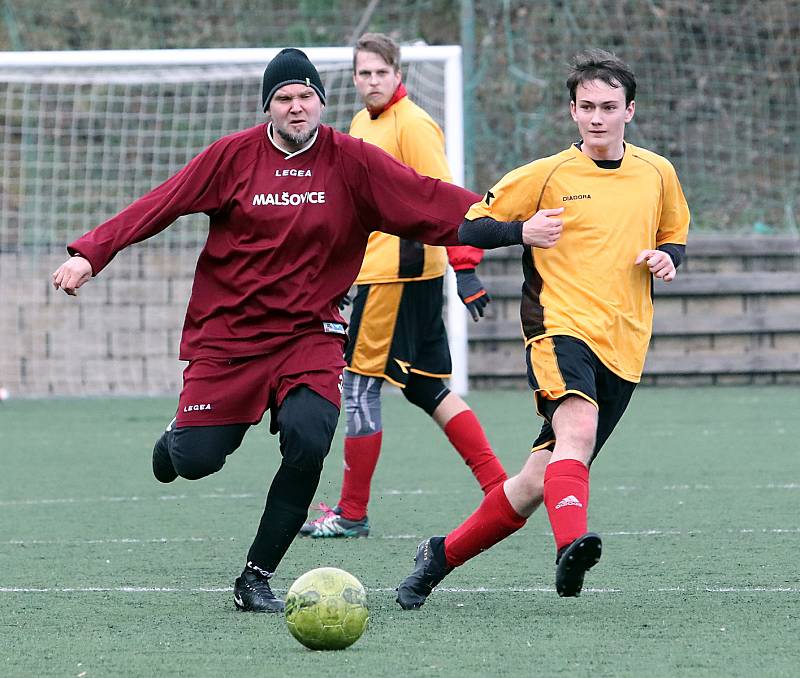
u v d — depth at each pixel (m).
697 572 19.44
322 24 68.12
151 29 68.31
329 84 56.75
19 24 67.69
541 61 66.31
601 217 16.59
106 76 50.03
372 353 23.56
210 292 17.19
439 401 24.03
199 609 17.12
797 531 23.23
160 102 60.22
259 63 48.84
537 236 16.16
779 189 65.06
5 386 54.06
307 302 16.94
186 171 17.05
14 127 63.34
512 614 16.53
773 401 48.00
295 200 16.88
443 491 29.36
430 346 24.12
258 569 17.00
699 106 65.75
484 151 64.75
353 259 17.38
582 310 16.41
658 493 28.30
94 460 35.56
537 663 13.70
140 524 25.30
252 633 15.49
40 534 24.12
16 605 17.50
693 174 65.12
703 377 54.91
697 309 54.88
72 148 59.97
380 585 18.94
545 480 15.80
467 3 57.81
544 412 16.50
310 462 16.61
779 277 54.69
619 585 18.50
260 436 41.31
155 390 54.84
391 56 23.89
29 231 61.06
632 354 16.67
